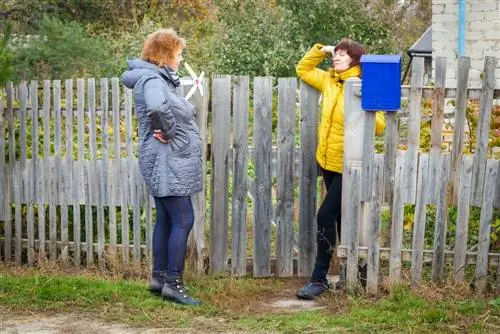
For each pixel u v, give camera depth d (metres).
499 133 5.73
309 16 17.38
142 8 21.39
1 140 6.63
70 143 6.46
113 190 6.36
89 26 19.97
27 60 14.70
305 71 5.81
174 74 5.32
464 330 4.74
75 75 15.04
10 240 6.73
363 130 5.34
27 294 5.57
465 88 5.14
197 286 5.79
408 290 5.34
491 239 5.68
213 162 6.07
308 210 6.03
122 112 6.38
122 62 15.67
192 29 19.91
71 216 6.79
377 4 20.44
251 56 16.06
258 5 17.23
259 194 6.07
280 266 6.11
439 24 10.02
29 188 6.62
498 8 9.53
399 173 5.30
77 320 5.14
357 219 5.40
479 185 5.23
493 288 5.36
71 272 6.41
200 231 6.12
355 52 5.49
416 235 5.34
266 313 5.23
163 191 5.26
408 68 13.96
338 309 5.25
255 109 5.97
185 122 5.27
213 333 4.85
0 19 19.19
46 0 19.67
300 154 5.96
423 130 6.09
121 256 6.42
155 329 4.95
